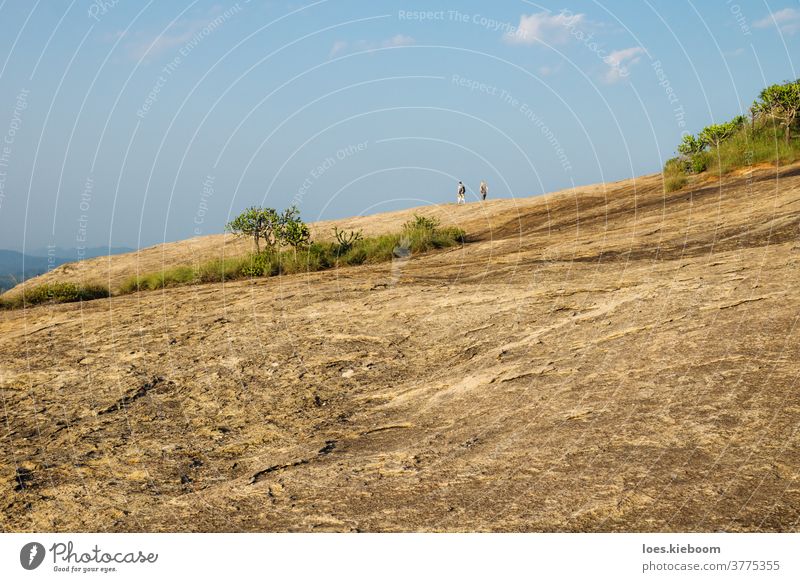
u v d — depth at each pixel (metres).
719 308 7.21
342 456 5.43
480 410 5.91
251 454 5.73
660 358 6.19
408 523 4.16
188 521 4.59
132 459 5.77
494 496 4.33
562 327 7.69
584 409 5.44
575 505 4.07
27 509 5.00
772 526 3.62
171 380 7.64
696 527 3.70
